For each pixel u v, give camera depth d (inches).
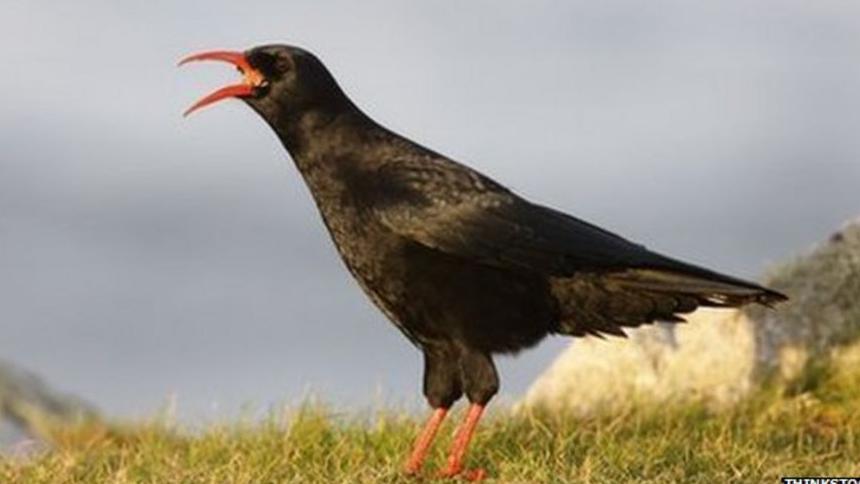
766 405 597.3
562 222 484.7
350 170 483.8
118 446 581.0
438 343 484.7
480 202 478.0
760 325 627.8
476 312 478.0
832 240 649.0
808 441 542.9
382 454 517.3
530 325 486.3
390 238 477.4
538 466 477.4
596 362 629.9
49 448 553.3
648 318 492.7
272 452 517.0
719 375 619.2
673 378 621.9
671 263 481.4
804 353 620.4
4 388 703.7
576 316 491.8
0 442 660.1
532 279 483.2
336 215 486.3
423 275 477.1
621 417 567.5
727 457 496.4
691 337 629.6
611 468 475.8
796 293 636.1
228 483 474.9
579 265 482.3
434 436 486.9
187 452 543.5
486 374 478.6
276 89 487.2
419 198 476.4
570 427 547.8
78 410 717.9
